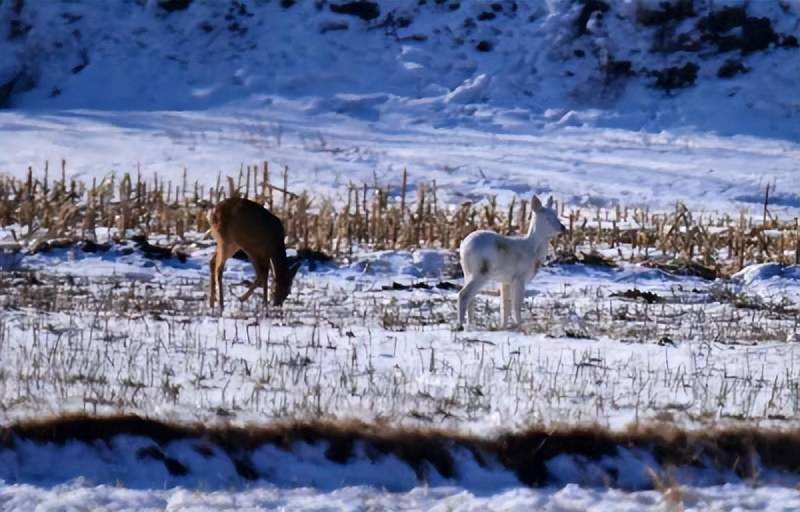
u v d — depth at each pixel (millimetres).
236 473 31781
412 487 31562
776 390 39219
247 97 182000
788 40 182750
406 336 47688
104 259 73938
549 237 52906
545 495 30828
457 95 180625
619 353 45281
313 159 145250
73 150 145375
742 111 173000
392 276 73188
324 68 188250
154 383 38062
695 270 77625
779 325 55750
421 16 196750
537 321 54125
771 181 139625
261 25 197500
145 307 55375
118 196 113500
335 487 31297
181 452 32188
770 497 30734
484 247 51344
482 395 37156
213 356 42500
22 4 196125
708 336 50844
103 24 196750
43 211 86312
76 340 44719
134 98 183500
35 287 60750
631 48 183625
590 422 34094
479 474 32031
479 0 196625
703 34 183000
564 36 187625
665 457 32562
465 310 51719
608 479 31859
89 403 35188
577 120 173750
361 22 196750
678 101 176000
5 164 136625
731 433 33156
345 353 43719
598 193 131875
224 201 60125
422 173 139500
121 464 31953
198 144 152250
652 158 153500
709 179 139625
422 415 34656
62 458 32031
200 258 76250
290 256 75562
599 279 74000
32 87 187625
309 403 35562
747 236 89938
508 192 131250
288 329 49094
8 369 39219
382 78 186250
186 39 195375
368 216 89500
